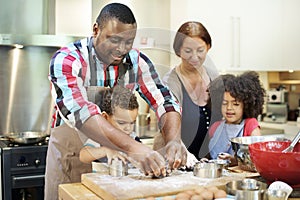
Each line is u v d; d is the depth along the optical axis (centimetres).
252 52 295
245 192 106
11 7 284
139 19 316
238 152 139
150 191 113
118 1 309
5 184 227
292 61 307
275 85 351
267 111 342
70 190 122
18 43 252
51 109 294
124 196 109
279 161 113
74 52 144
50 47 290
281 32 303
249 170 137
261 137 148
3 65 280
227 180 125
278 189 106
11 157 228
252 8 293
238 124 185
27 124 290
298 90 340
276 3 299
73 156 165
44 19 290
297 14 306
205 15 278
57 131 168
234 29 288
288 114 344
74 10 288
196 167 130
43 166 235
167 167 131
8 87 283
